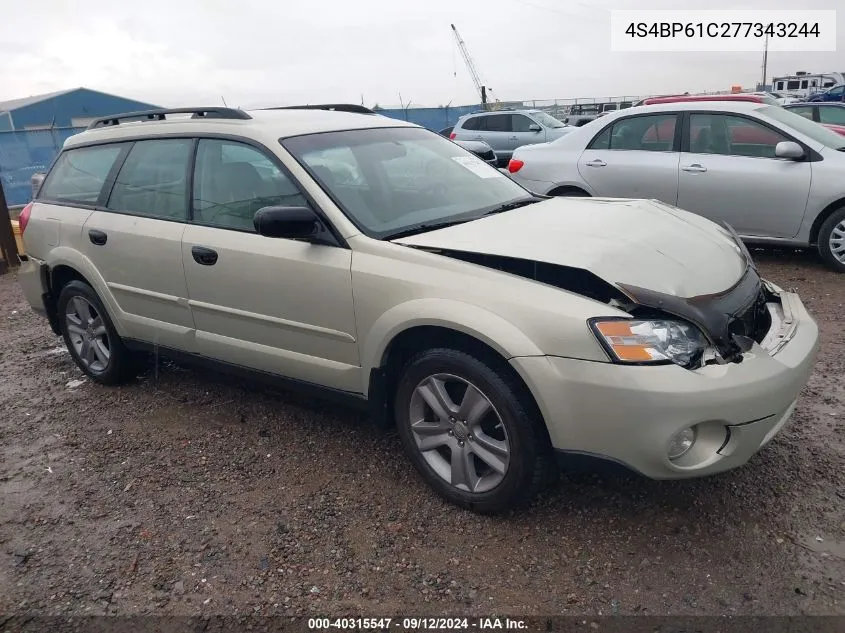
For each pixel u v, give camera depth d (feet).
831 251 21.39
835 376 14.19
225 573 9.41
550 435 9.06
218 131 12.71
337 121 13.35
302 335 11.48
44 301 16.43
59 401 15.48
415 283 9.90
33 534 10.57
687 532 9.61
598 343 8.55
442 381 10.18
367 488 11.16
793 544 9.22
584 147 25.20
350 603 8.74
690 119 23.18
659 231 10.68
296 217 10.42
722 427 8.63
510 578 8.97
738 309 9.45
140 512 10.95
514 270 9.59
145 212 13.79
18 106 104.53
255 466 12.08
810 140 21.35
